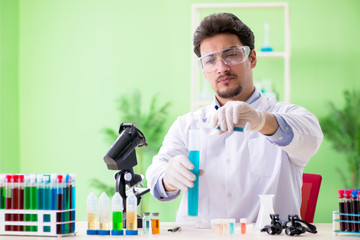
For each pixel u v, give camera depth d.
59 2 5.66
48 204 1.68
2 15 5.32
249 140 2.29
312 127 1.96
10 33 5.48
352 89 5.38
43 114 5.62
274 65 5.39
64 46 5.65
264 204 1.80
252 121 1.76
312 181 2.67
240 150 2.28
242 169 2.27
